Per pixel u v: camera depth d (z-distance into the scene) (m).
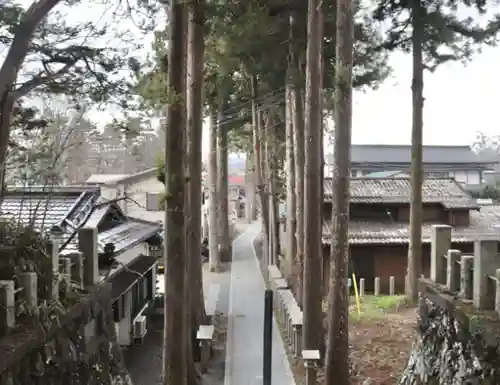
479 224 21.45
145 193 24.78
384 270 19.41
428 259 19.23
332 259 9.29
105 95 8.49
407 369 9.23
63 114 9.13
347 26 9.17
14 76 6.82
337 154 9.25
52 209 11.05
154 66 9.45
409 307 14.82
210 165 23.67
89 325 7.16
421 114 14.72
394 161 39.06
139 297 13.86
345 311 9.20
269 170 21.17
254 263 25.97
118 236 11.35
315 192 10.53
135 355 11.73
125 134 8.91
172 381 8.69
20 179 9.28
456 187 22.31
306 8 13.67
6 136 6.79
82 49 8.07
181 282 8.70
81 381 6.56
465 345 6.74
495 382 5.88
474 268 7.02
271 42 14.28
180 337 8.72
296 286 16.00
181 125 8.54
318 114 10.37
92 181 24.38
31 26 6.84
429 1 13.72
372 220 21.09
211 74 15.48
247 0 13.72
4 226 6.21
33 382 5.31
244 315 15.92
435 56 14.47
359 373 10.30
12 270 5.66
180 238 8.66
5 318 5.18
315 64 10.29
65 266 6.84
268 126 22.27
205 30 12.71
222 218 26.62
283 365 11.27
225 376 10.95
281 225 26.66
